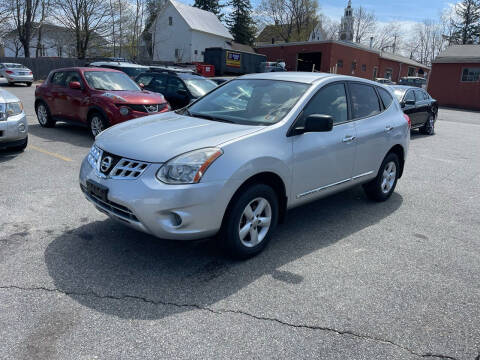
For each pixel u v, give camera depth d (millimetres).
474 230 4844
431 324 2932
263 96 4332
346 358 2539
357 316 2979
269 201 3756
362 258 3941
